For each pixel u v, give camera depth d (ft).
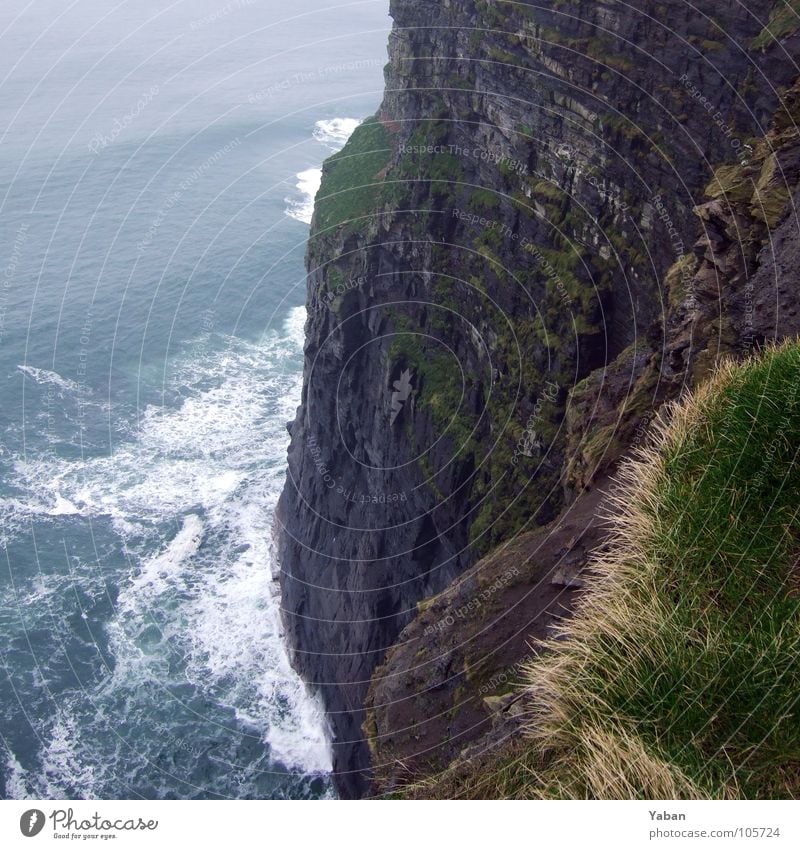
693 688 21.34
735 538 23.85
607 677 22.94
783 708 20.35
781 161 37.24
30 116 251.80
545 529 44.19
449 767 31.48
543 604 38.42
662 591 23.91
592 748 21.27
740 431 25.93
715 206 38.58
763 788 19.72
